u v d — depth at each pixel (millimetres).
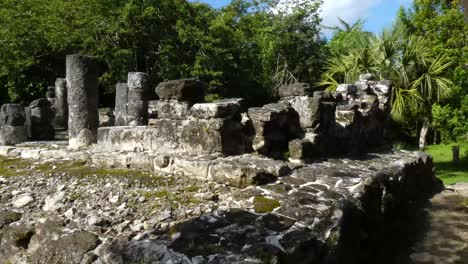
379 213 4883
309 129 6008
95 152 5855
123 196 4082
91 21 13938
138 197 4020
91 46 14414
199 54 15398
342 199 3766
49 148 6668
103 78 14750
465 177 11305
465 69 12164
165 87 5227
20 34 14781
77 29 13984
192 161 4656
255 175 4246
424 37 13547
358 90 8969
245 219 3303
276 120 5492
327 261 3117
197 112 5000
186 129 5102
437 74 12680
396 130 17391
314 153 5820
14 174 5270
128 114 8164
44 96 16875
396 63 12953
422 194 8062
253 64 18797
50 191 4461
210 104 4945
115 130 5980
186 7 15727
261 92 18859
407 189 6969
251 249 2678
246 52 18156
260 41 18828
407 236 5855
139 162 5129
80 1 14148
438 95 12742
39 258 3018
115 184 4508
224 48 16047
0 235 3572
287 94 6309
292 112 5910
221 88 16938
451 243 5633
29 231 3441
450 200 7891
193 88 5145
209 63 15875
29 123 8438
